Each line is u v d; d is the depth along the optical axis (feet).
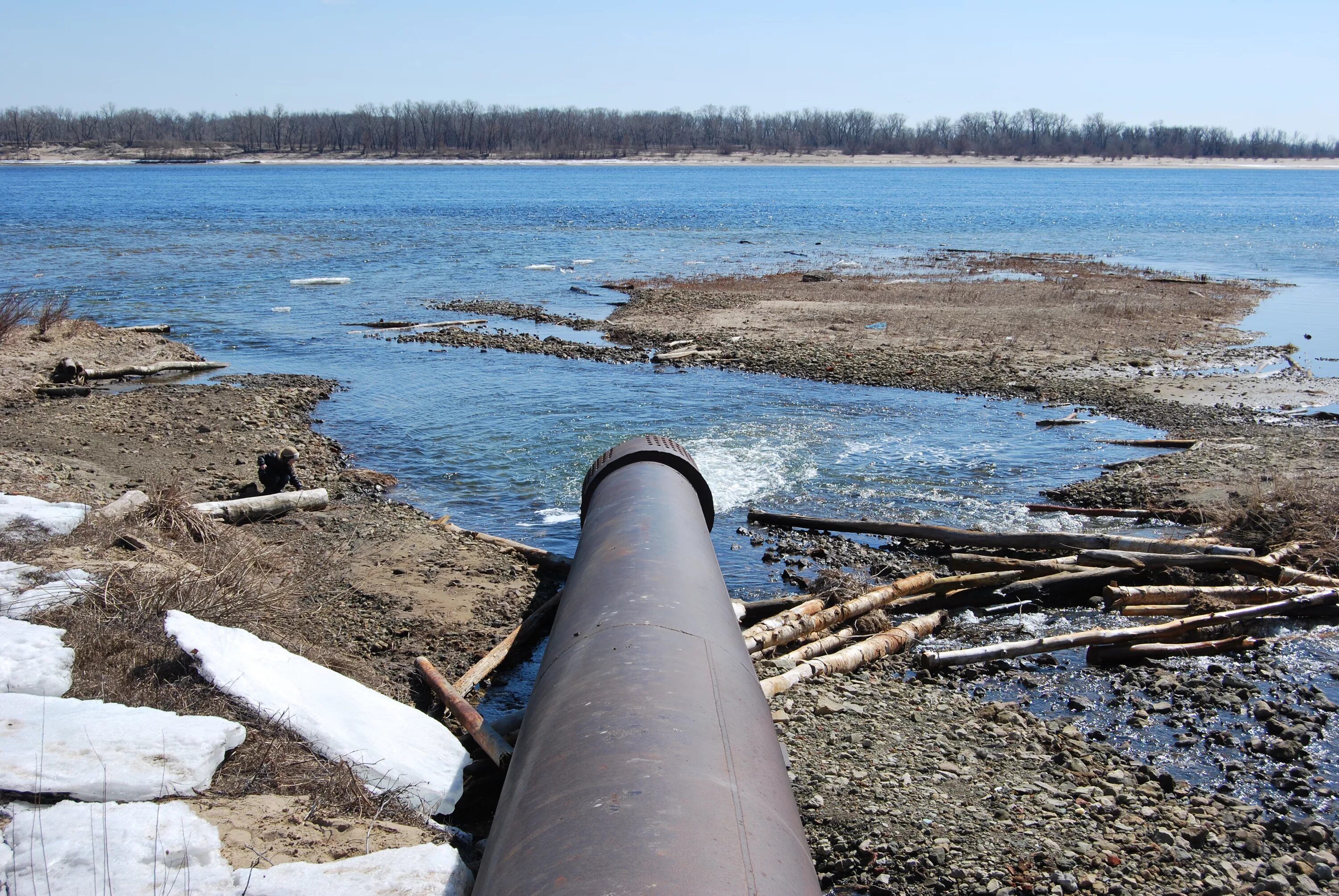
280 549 36.01
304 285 116.78
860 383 69.41
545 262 142.10
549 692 17.12
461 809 22.41
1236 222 238.07
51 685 21.58
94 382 68.03
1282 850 21.13
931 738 25.39
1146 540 37.58
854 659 30.19
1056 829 21.40
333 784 20.06
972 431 57.88
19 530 31.14
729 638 18.85
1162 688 29.09
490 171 576.20
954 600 35.65
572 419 59.93
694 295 106.93
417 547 37.88
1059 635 32.86
